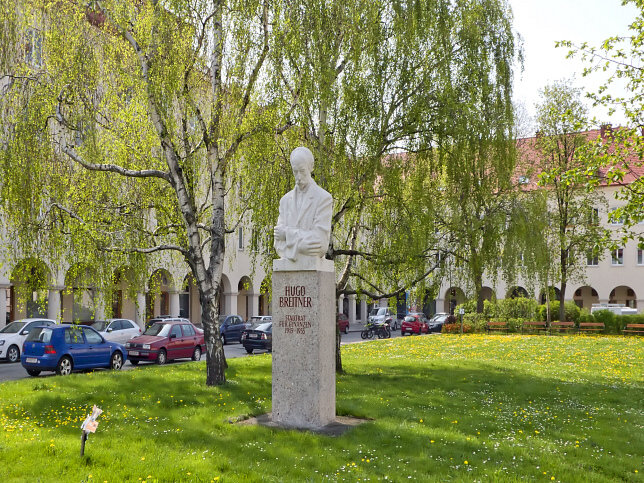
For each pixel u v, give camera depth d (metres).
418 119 14.84
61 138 13.35
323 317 9.52
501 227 18.36
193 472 6.81
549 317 36.12
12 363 21.95
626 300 54.47
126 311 34.25
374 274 16.31
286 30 12.84
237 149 13.97
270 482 6.53
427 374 16.34
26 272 13.60
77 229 12.80
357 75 14.20
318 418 9.24
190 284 41.69
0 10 12.66
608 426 9.74
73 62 12.84
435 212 15.90
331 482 6.55
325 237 9.48
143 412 10.29
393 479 6.74
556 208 37.47
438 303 58.78
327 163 13.76
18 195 12.59
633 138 12.72
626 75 13.20
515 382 14.91
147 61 12.70
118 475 6.64
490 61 16.34
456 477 6.85
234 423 9.51
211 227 13.95
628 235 12.95
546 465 7.39
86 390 12.66
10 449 7.57
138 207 14.80
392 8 14.80
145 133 14.98
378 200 15.79
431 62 15.34
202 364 18.67
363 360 20.58
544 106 36.62
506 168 16.86
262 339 25.77
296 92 13.47
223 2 12.58
